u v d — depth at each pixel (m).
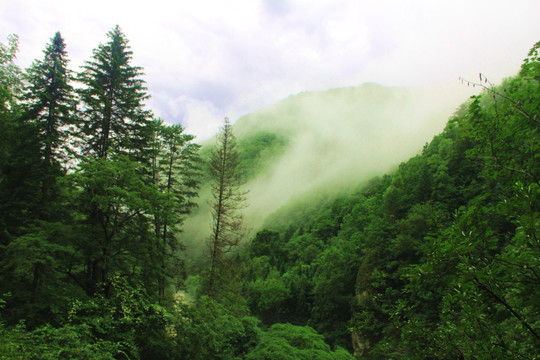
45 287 11.88
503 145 4.22
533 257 3.43
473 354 3.66
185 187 22.81
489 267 3.41
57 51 17.05
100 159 13.03
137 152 18.66
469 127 4.48
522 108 4.02
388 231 39.97
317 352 13.62
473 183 40.19
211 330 12.55
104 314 10.98
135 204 12.58
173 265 20.47
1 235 13.72
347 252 45.41
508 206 3.51
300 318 45.38
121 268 13.78
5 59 15.16
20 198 14.69
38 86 15.53
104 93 17.09
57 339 7.65
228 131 24.42
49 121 15.77
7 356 6.54
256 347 13.74
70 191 13.30
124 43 20.00
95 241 13.21
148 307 12.12
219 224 22.69
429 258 3.76
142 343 11.73
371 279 33.69
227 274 22.17
